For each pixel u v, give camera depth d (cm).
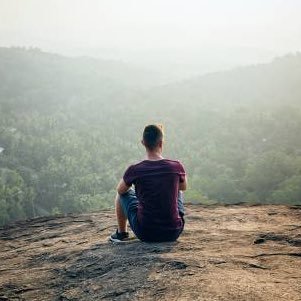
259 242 391
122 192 386
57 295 313
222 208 594
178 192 379
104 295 288
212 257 331
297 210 548
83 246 437
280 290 252
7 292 339
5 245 532
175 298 254
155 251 364
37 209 8981
